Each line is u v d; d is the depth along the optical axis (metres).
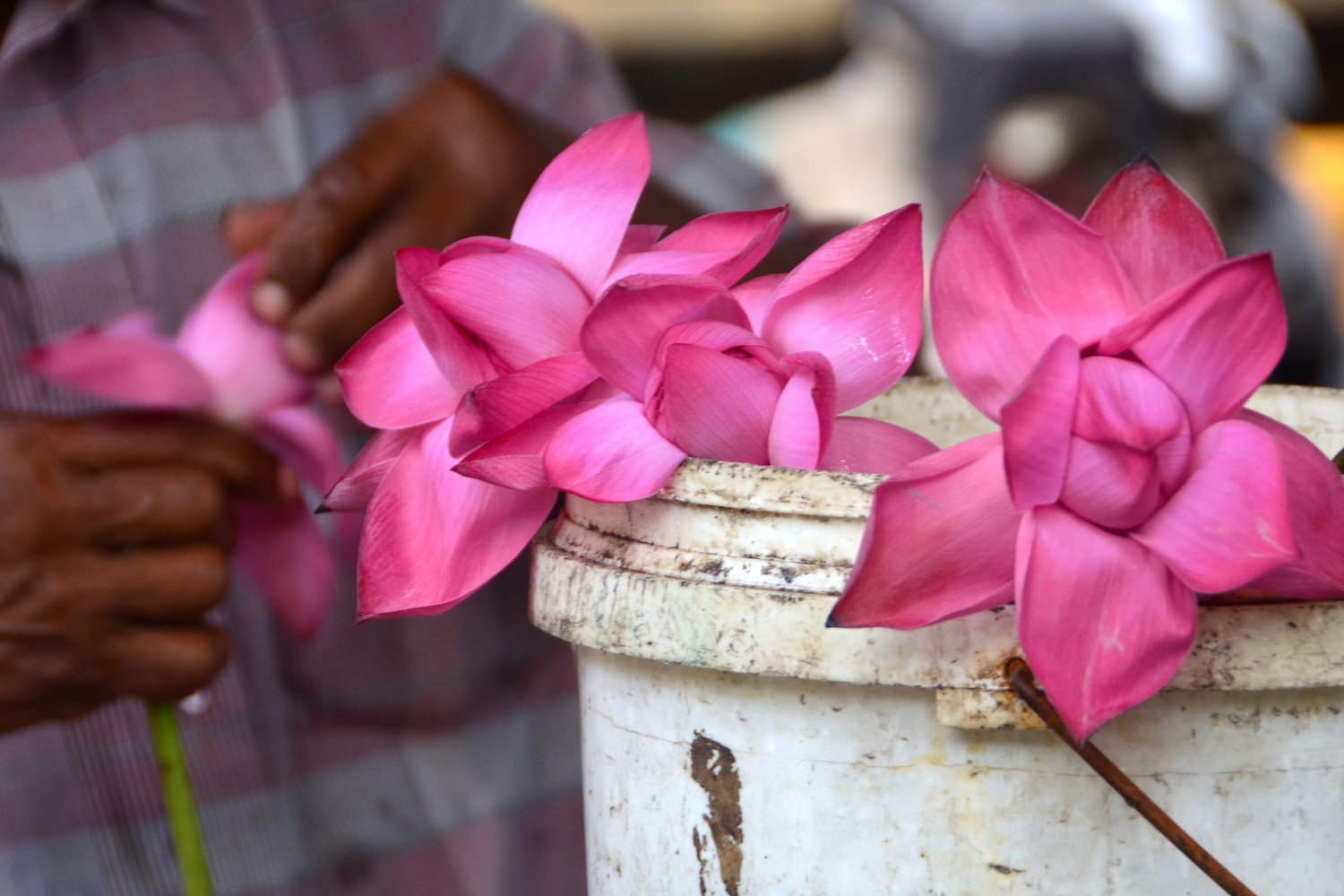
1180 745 0.98
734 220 1.06
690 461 1.00
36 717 1.21
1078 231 0.97
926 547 0.95
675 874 1.03
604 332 1.00
